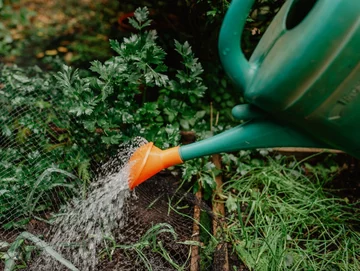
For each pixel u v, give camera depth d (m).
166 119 0.73
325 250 0.59
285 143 0.45
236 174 0.69
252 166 0.71
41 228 0.59
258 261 0.56
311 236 0.62
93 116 0.61
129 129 0.62
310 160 0.75
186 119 0.73
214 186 0.64
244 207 0.65
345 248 0.58
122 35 1.01
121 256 0.56
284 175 0.72
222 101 0.80
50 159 0.65
